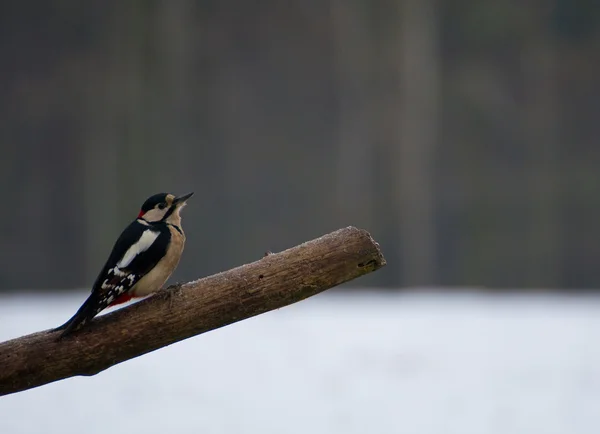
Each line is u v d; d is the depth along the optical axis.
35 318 10.45
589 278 24.11
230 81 26.28
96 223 24.44
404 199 25.34
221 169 25.48
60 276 23.75
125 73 25.69
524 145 25.92
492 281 24.19
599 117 26.16
